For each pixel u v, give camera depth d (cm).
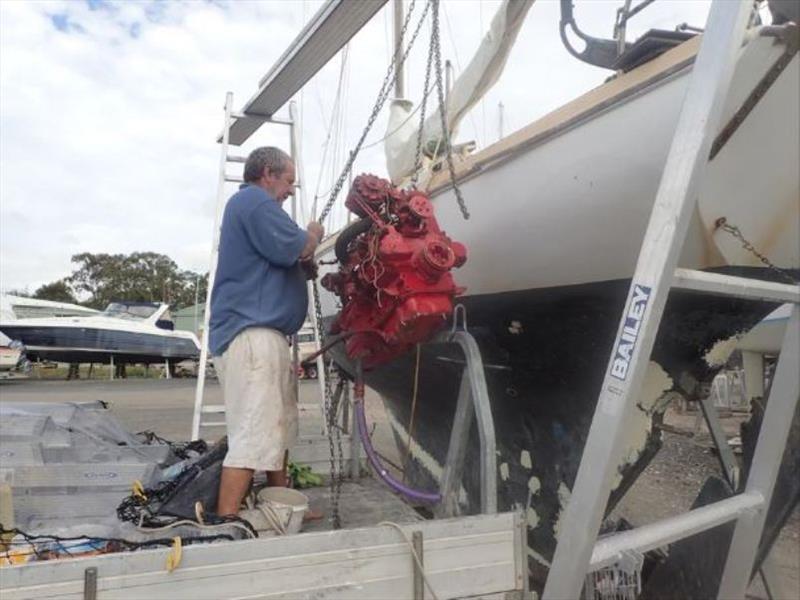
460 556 151
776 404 175
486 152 234
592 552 143
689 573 204
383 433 680
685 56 161
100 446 271
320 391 355
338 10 263
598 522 141
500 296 253
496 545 155
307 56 307
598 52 239
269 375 205
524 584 158
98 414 319
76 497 227
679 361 225
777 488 207
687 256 182
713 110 137
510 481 297
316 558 139
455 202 259
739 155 169
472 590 152
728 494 219
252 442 199
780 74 160
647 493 457
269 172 229
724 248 179
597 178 190
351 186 221
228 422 208
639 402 229
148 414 947
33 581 121
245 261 211
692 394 232
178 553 129
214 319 214
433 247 197
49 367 2119
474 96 321
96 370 2089
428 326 204
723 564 191
